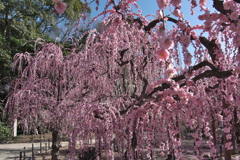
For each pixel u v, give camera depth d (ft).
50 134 40.63
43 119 12.26
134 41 10.42
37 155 26.40
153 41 10.32
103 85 11.50
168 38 3.58
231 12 5.72
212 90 9.57
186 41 5.27
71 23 50.16
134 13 9.48
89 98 12.22
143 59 10.80
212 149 7.79
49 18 45.98
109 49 10.88
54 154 13.29
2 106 28.76
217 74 6.92
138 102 9.04
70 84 12.66
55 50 12.81
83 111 9.71
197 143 7.23
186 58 5.15
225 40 8.94
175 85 7.34
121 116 9.52
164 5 4.01
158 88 7.75
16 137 43.27
